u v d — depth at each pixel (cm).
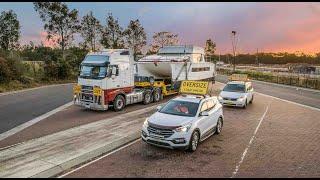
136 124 1516
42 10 4481
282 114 1952
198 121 1146
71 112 1866
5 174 859
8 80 3159
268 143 1252
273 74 5800
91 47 5388
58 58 4312
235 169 948
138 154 1066
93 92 1841
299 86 4406
